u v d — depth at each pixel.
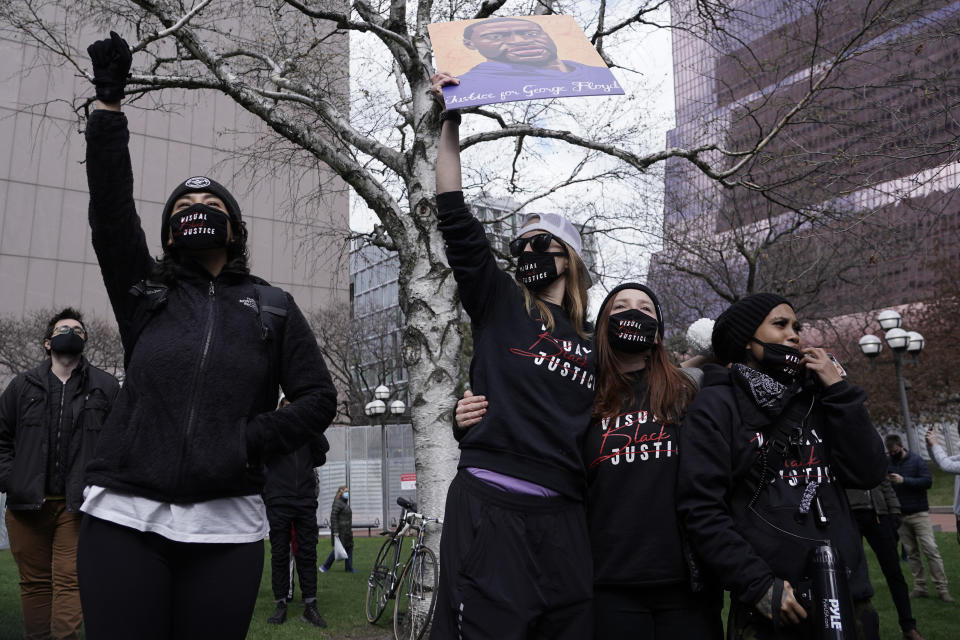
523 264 2.62
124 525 2.08
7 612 6.67
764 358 2.62
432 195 7.11
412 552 6.79
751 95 9.35
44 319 32.50
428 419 6.73
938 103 6.76
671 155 8.38
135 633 2.05
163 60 8.23
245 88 7.75
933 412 34.41
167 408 2.16
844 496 2.54
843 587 2.22
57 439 4.64
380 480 24.80
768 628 2.37
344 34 9.82
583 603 2.25
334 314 34.06
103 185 2.25
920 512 8.13
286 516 7.19
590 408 2.52
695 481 2.45
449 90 2.57
